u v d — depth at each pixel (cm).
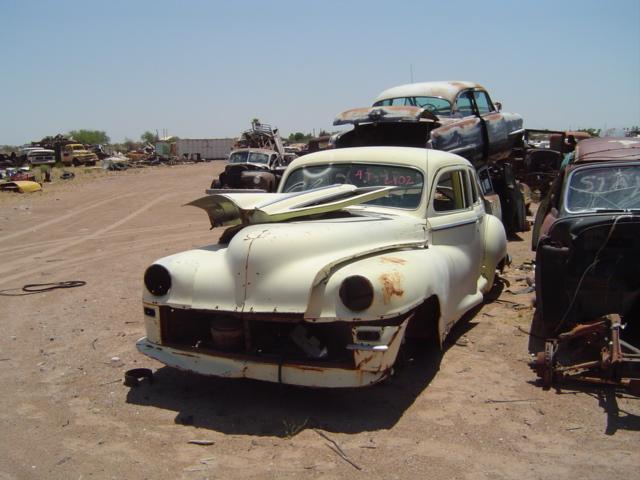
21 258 1054
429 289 434
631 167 584
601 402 434
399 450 370
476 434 389
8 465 359
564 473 344
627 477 339
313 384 399
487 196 817
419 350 542
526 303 689
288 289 401
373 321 391
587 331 461
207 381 482
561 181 648
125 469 353
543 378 458
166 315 448
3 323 650
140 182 3159
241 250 419
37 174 3512
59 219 1611
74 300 746
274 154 2378
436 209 550
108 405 441
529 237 1184
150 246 1159
